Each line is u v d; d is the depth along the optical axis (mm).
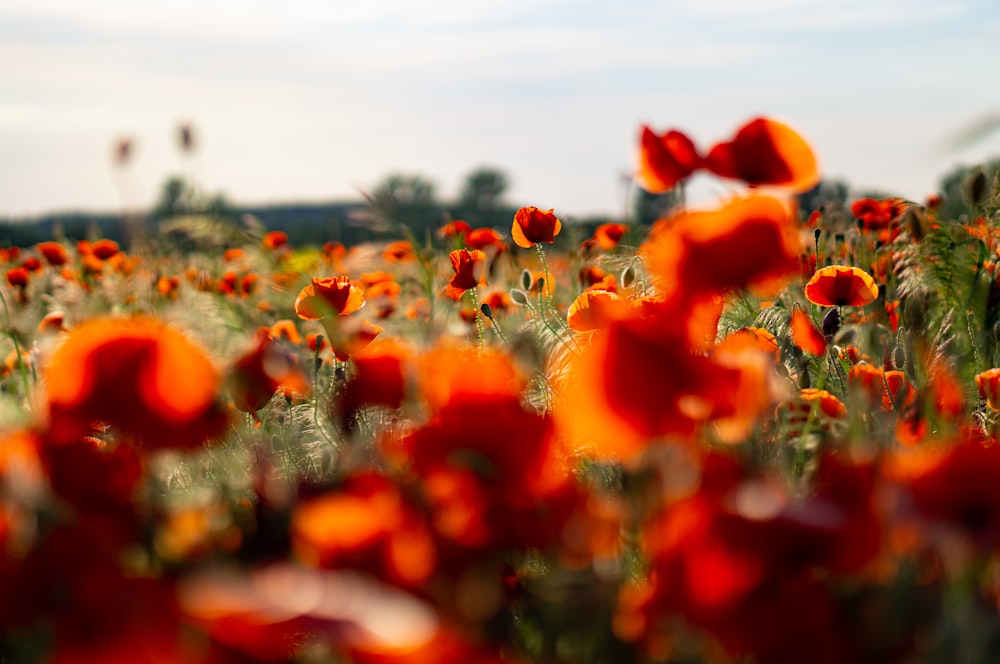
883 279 2514
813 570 616
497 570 692
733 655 589
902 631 583
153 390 742
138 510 758
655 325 666
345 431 999
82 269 4539
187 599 533
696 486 644
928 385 1182
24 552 610
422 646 480
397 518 666
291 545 758
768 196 746
